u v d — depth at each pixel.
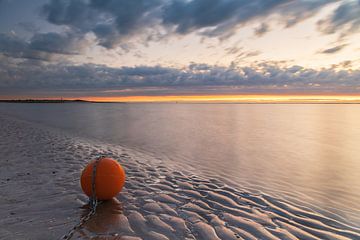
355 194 6.57
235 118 38.75
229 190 6.48
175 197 5.82
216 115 48.00
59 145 12.66
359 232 4.45
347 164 9.88
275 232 4.29
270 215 5.00
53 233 4.06
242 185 7.02
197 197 5.86
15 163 8.70
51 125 24.05
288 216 5.00
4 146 11.96
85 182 5.23
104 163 5.37
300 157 11.15
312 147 13.81
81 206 5.18
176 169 8.62
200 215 4.86
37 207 5.09
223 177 7.81
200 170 8.62
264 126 25.53
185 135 18.09
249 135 18.42
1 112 49.22
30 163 8.73
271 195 6.25
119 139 15.88
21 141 13.61
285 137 17.58
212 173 8.26
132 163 9.32
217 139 16.28
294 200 5.97
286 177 8.05
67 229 4.20
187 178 7.48
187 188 6.52
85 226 4.30
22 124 24.11
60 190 6.09
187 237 4.01
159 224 4.43
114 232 4.11
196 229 4.29
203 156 11.09
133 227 4.30
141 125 25.52
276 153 12.00
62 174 7.45
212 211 5.07
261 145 14.23
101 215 4.75
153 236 4.00
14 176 7.17
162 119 34.94
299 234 4.27
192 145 13.96
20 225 4.32
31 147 11.86
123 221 4.52
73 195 5.77
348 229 4.55
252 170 8.82
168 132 19.75
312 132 20.94
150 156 10.88
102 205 5.25
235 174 8.23
